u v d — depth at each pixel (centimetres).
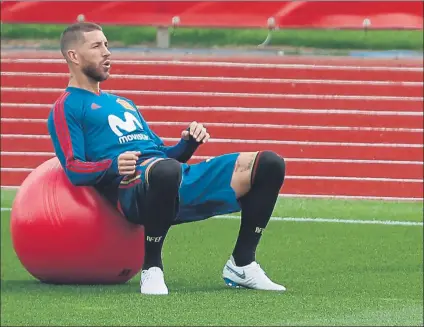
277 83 2255
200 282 890
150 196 772
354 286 878
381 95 2225
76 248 815
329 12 2702
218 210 812
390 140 2072
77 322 697
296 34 2758
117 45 2780
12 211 844
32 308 749
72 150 797
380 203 1661
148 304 762
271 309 748
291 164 1981
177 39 2762
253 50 2706
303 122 2155
